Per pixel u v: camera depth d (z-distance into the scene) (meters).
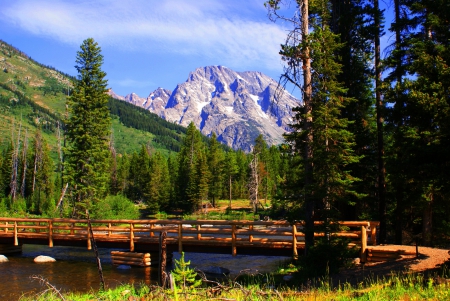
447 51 12.31
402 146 13.41
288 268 15.84
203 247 18.58
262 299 8.11
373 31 20.33
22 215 58.09
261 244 17.25
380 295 7.66
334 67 15.02
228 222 17.84
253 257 22.14
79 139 39.19
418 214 19.67
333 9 21.14
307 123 14.65
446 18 14.11
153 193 72.56
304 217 14.41
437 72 12.21
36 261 20.88
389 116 15.05
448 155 10.90
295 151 15.38
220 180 79.75
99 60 41.09
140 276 16.78
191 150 78.56
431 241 17.70
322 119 14.51
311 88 14.84
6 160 80.44
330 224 13.70
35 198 67.69
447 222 18.39
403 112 13.93
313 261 13.41
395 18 19.23
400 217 17.88
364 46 21.36
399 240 17.77
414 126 13.62
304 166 14.93
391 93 14.12
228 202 86.12
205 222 18.31
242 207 78.06
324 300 8.03
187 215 69.06
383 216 19.16
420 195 16.47
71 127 40.06
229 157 85.81
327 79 15.19
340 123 14.89
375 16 20.36
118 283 15.23
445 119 11.18
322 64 14.98
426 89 12.30
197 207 71.19
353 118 20.39
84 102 39.56
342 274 12.53
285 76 14.78
